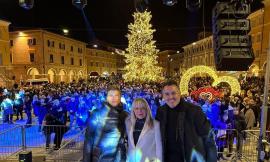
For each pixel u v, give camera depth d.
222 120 10.11
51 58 55.22
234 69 6.59
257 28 45.25
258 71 40.78
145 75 41.88
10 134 12.35
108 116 4.62
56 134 10.54
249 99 12.44
